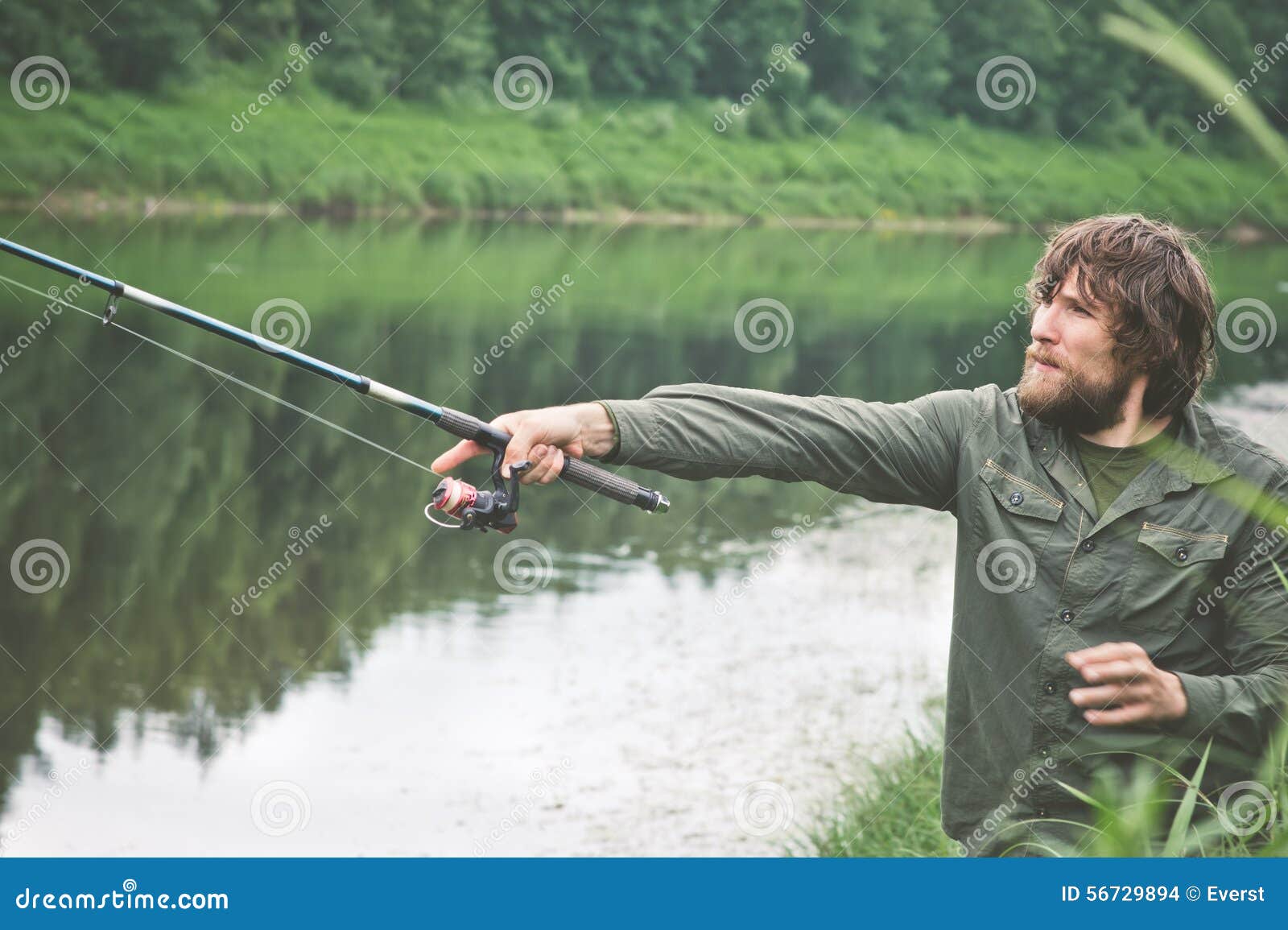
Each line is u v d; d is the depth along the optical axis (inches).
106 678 243.1
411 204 1266.0
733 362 591.8
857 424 94.6
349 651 259.6
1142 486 89.3
